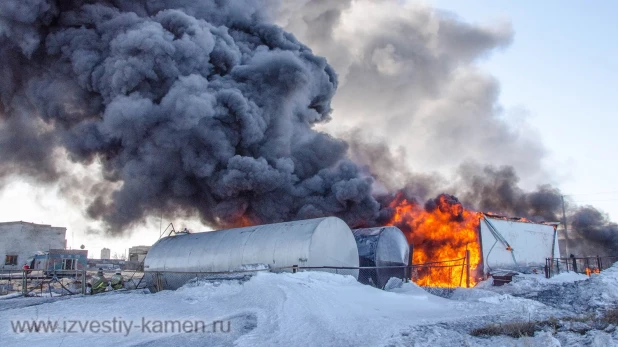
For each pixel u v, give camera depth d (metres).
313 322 11.16
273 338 10.05
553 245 32.09
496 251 28.05
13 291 26.58
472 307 15.31
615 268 23.48
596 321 11.88
